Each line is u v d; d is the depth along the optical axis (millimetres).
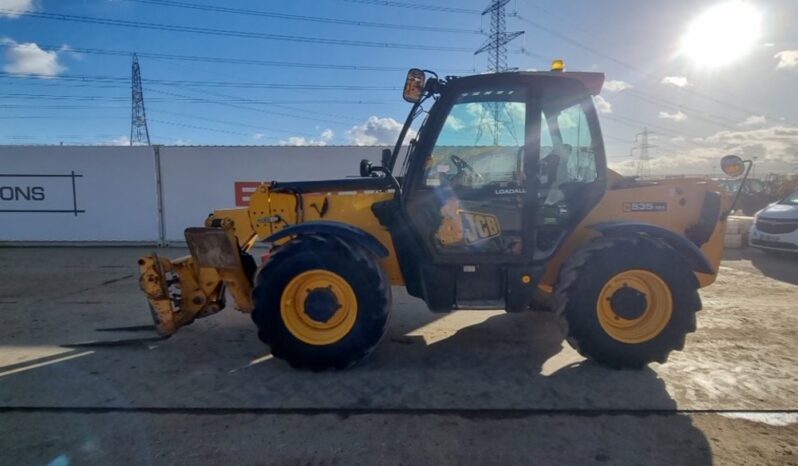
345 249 3443
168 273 3971
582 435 2684
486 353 3895
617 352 3465
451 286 3703
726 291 5965
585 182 3793
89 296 5828
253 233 4285
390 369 3580
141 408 3004
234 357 3828
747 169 3990
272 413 2939
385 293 3465
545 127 3801
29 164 9938
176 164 9914
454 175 3660
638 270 3455
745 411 2943
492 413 2928
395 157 3975
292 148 9805
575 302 3471
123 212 10047
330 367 3480
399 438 2664
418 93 3750
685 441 2625
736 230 9648
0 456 2500
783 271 7309
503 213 3662
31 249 9750
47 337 4305
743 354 3846
